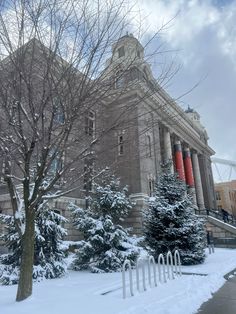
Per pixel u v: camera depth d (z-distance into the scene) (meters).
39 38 6.69
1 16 6.52
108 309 6.41
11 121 6.72
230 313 6.75
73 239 20.56
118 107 7.75
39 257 11.46
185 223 15.55
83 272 13.12
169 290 8.62
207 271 12.41
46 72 6.58
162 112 9.52
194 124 47.28
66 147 7.43
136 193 25.02
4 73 6.74
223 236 29.30
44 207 12.06
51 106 6.98
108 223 13.72
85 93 6.76
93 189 15.13
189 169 41.16
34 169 9.66
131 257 13.65
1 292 8.64
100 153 8.22
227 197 86.50
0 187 21.66
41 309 6.40
